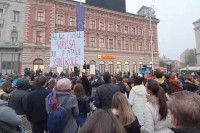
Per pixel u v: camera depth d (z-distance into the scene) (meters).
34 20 43.09
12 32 41.94
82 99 6.93
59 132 5.42
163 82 9.92
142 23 60.12
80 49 11.72
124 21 56.72
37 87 7.18
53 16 45.19
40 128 6.97
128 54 56.50
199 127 2.32
